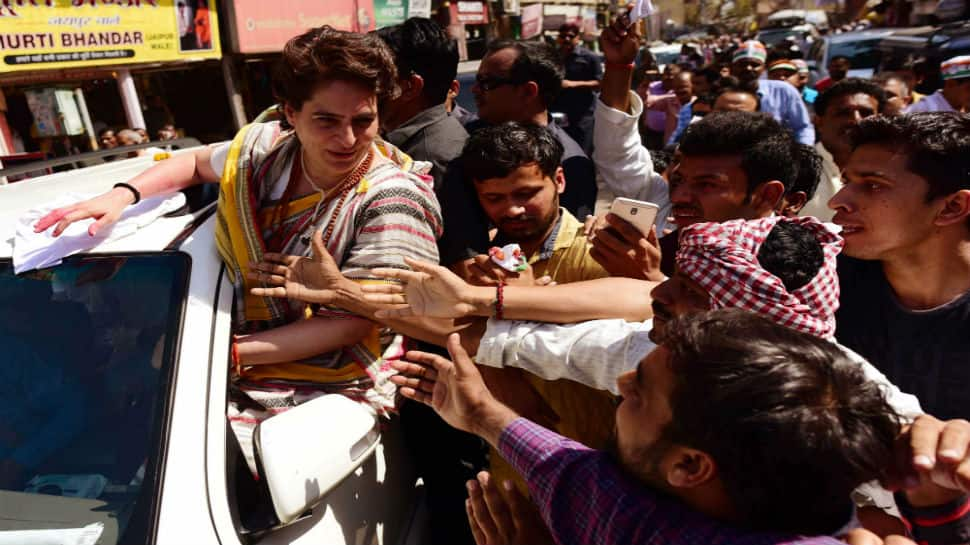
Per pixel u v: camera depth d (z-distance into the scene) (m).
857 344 1.92
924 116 1.69
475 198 2.26
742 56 6.72
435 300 1.70
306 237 1.84
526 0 13.42
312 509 1.54
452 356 1.41
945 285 1.73
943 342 1.76
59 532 1.36
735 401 0.93
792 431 0.90
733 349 0.97
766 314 1.34
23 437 1.54
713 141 2.04
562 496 1.21
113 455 1.46
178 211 1.96
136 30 5.94
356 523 1.73
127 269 1.71
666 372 1.02
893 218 1.69
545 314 1.69
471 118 3.47
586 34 15.51
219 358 1.60
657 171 3.72
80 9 5.48
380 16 8.82
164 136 6.57
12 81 5.29
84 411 1.53
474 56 12.43
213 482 1.42
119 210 1.81
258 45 7.07
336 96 1.67
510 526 1.39
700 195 2.08
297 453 1.42
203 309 1.64
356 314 1.83
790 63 7.45
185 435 1.45
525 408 1.84
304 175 1.85
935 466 1.05
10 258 1.75
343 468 1.52
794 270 1.37
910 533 1.33
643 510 1.09
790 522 0.99
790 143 2.08
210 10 6.61
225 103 7.52
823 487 0.95
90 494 1.42
